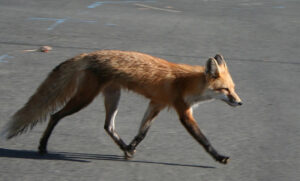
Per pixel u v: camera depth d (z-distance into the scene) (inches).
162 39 786.2
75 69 404.2
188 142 435.5
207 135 450.0
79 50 713.0
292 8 1066.1
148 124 412.2
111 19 915.4
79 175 365.7
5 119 471.2
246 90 574.9
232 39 801.6
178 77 407.2
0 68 626.2
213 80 402.6
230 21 928.9
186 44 762.2
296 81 612.7
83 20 902.4
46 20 893.8
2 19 889.5
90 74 402.0
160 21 910.4
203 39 796.0
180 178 365.7
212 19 941.8
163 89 407.2
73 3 1059.3
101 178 362.0
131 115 494.6
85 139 435.8
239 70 647.1
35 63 650.2
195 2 1103.0
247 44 775.1
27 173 365.4
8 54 685.3
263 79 615.2
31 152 405.1
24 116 409.1
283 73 641.6
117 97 421.4
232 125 476.1
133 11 991.6
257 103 536.4
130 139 436.5
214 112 509.7
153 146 425.1
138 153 410.6
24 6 1014.4
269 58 705.6
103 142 431.8
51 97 409.1
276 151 417.4
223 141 437.1
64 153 405.1
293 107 528.1
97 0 1099.3
